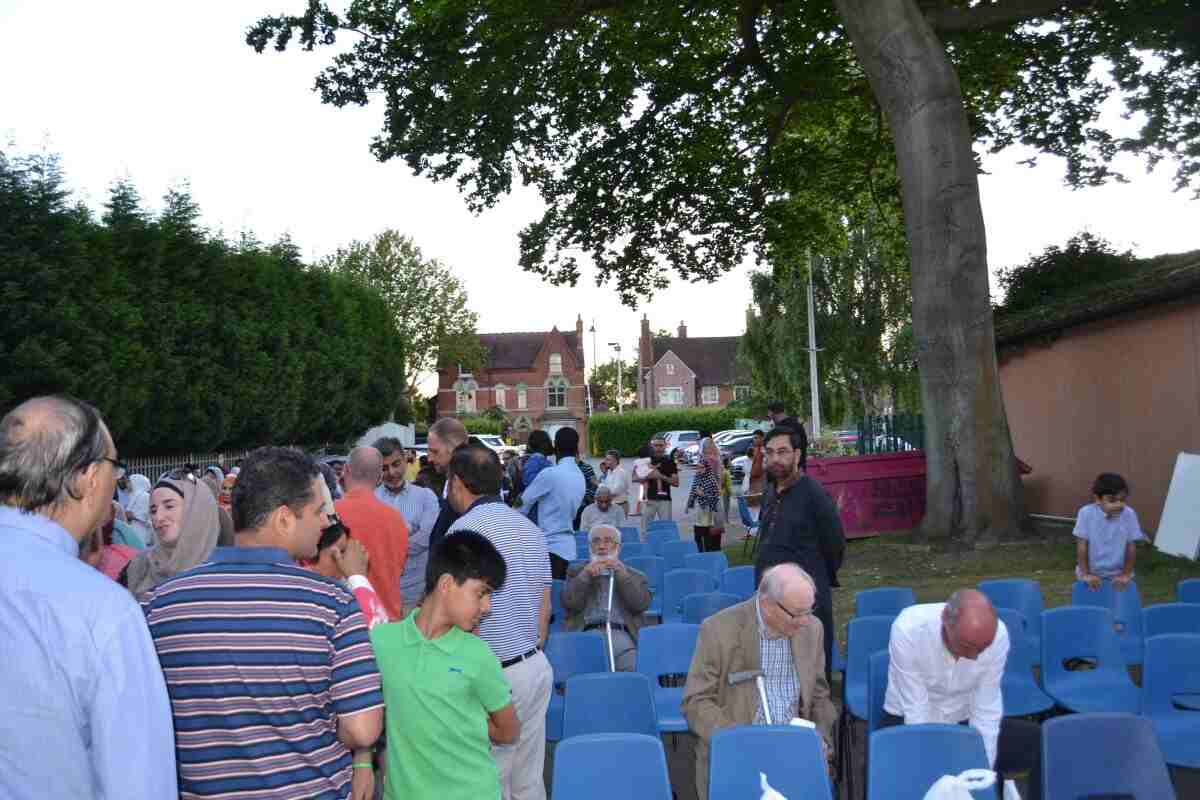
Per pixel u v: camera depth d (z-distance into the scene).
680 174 21.83
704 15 19.94
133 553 5.21
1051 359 18.61
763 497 6.87
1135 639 7.54
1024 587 7.61
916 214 14.66
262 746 2.81
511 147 19.33
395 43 17.42
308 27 17.23
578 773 3.98
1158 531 14.59
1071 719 4.14
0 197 19.53
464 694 3.53
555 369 88.62
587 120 20.64
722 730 4.24
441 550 3.61
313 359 33.78
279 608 2.88
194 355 26.55
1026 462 19.50
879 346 41.03
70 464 2.41
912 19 14.76
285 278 33.50
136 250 24.48
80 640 2.27
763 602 4.99
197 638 2.82
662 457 18.48
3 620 2.26
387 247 73.56
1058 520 18.19
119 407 22.22
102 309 21.44
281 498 3.05
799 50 20.25
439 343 74.31
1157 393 15.72
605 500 13.03
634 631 7.04
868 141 22.19
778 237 23.44
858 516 16.55
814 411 39.09
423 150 18.03
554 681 6.25
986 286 14.51
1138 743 4.13
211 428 26.95
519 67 18.05
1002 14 16.16
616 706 5.13
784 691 5.05
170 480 5.00
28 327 19.59
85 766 2.26
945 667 5.04
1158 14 17.36
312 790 2.86
